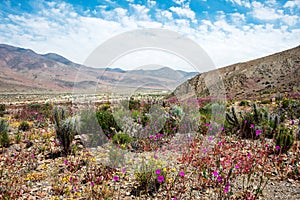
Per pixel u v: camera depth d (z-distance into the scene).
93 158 4.62
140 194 3.40
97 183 3.66
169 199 3.30
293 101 10.59
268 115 6.75
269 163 4.37
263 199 3.27
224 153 4.78
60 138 5.34
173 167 4.28
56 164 4.68
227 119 7.02
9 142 6.27
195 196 3.37
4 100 49.47
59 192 3.53
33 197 3.40
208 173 3.94
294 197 3.30
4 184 3.81
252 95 37.22
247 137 6.17
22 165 4.73
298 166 4.18
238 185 3.64
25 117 11.88
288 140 4.85
